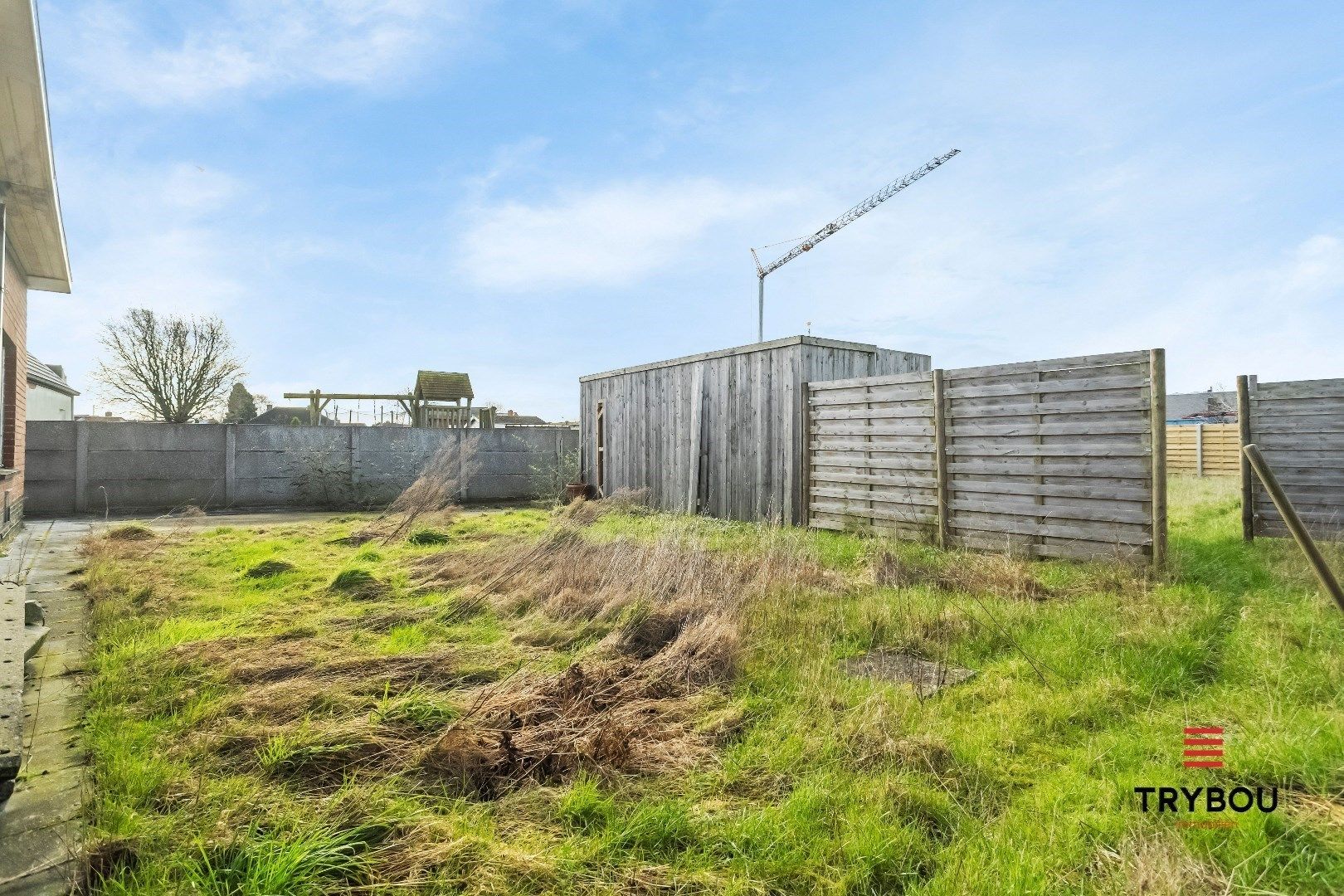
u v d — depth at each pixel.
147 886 1.71
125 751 2.42
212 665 3.41
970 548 6.51
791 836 1.95
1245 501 7.05
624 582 4.75
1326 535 6.64
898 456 7.24
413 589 5.34
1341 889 1.71
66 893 1.70
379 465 14.04
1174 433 17.66
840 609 4.33
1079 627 3.81
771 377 8.86
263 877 1.72
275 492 13.23
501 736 2.49
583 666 3.29
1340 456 7.03
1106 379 5.54
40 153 5.74
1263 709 2.73
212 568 6.24
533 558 5.73
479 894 1.71
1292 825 1.97
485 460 15.06
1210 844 1.91
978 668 3.44
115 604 4.53
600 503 10.63
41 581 5.64
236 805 2.08
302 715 2.80
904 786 2.21
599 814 2.11
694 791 2.24
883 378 7.42
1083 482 5.69
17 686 2.64
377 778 2.31
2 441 7.54
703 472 10.06
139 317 20.00
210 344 21.00
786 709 2.85
